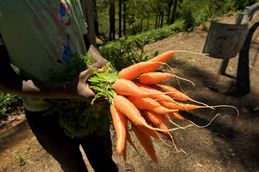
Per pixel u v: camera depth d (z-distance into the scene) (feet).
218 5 31.09
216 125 12.00
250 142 11.14
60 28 5.06
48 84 4.91
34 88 4.86
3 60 4.77
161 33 25.25
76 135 5.79
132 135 11.26
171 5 45.44
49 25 4.87
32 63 5.02
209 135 11.40
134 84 5.04
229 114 12.75
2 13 4.44
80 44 5.74
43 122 5.74
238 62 16.55
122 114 4.99
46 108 5.57
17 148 10.98
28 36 4.73
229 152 10.62
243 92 14.49
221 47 13.25
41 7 4.70
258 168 10.00
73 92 4.82
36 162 10.23
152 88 5.41
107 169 7.59
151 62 5.35
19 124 12.55
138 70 5.29
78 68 5.27
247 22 13.55
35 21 4.69
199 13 29.43
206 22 27.27
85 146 6.88
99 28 54.44
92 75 5.13
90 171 9.62
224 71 15.97
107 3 42.88
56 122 5.86
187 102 13.76
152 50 21.35
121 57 14.44
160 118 5.20
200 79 15.97
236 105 13.46
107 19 52.49
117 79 5.22
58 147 6.16
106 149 7.22
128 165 9.10
